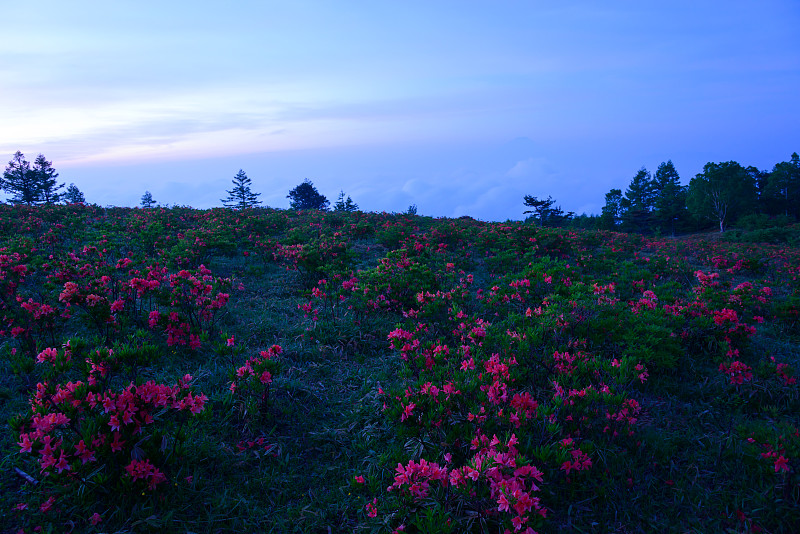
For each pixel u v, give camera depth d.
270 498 3.62
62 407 3.17
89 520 3.10
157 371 5.28
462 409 4.18
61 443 3.04
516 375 4.65
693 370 5.89
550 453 3.44
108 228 13.55
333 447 4.34
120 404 3.23
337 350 6.58
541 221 67.69
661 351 5.65
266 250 12.18
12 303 6.29
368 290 8.14
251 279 10.07
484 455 3.29
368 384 5.58
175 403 3.58
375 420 4.75
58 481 3.26
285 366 5.89
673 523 3.47
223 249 11.50
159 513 3.23
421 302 7.23
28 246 9.41
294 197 75.81
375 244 15.27
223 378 5.31
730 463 4.14
